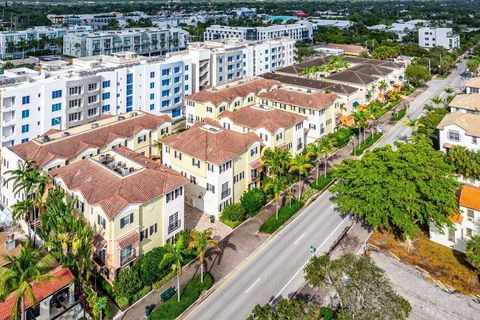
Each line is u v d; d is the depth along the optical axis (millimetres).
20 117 92125
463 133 84500
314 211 72625
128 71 112250
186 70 129625
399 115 123438
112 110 110875
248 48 158000
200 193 71500
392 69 147250
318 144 84812
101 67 111125
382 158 64000
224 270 57188
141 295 52438
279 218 68938
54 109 97438
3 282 41156
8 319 42469
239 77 152500
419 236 64125
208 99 105875
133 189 55812
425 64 183375
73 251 51281
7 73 104062
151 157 84625
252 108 90750
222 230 66750
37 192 59406
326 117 103562
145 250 57312
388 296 39031
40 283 45094
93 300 48781
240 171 73688
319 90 115812
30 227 63219
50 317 45719
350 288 39375
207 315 48938
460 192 62406
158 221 58562
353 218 69812
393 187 57969
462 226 59125
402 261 58188
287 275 56031
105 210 51938
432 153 65188
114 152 67062
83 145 75125
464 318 47812
